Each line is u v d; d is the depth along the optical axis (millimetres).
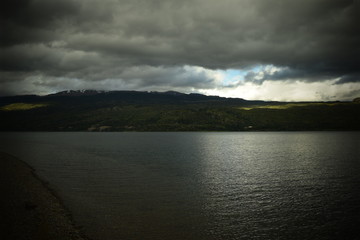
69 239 24703
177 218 30359
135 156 90438
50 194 39656
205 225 28453
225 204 35562
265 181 49438
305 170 61219
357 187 44781
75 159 81812
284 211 32969
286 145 136250
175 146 135000
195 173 57438
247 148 121250
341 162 73750
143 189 43156
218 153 100125
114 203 35594
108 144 150875
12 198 37031
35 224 27891
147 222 29062
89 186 45031
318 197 38938
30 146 135250
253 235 26234
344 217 30984
